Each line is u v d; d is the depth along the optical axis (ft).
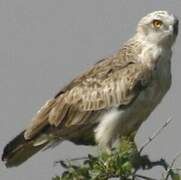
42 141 51.26
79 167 37.40
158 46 50.49
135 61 50.88
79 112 51.72
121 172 37.40
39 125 51.29
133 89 49.98
